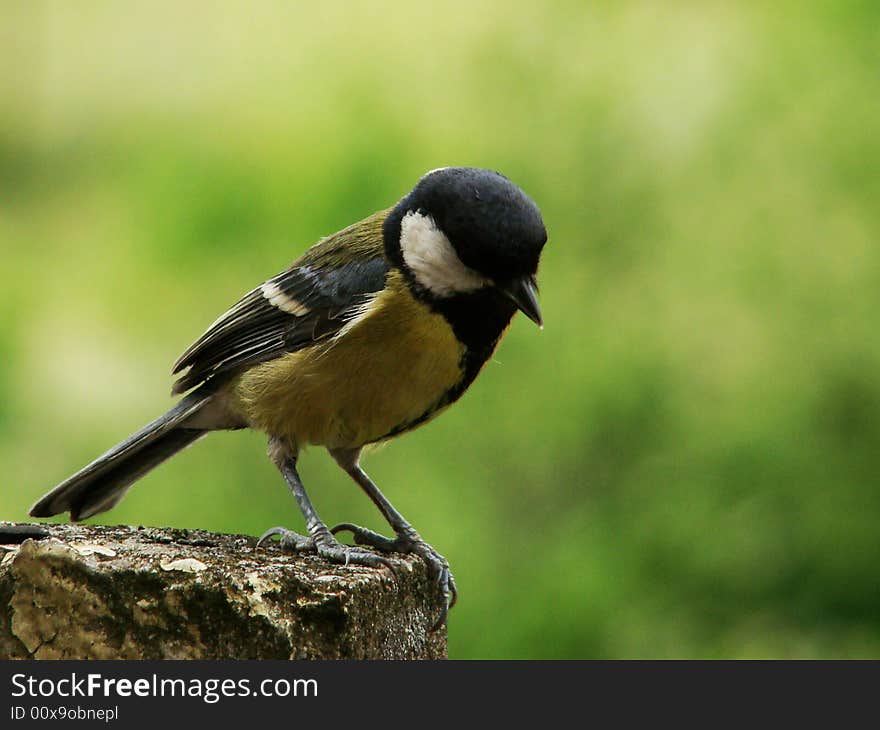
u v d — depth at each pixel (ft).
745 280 39.65
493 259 22.71
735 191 40.75
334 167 39.81
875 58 40.96
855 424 39.45
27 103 51.90
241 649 18.84
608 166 41.55
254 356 25.27
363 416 24.54
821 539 39.24
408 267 23.61
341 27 44.88
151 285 40.96
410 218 23.84
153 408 39.83
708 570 39.22
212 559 19.99
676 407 39.50
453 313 23.58
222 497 38.09
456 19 43.73
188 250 40.47
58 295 42.63
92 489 26.99
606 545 39.09
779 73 41.22
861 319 38.99
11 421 39.86
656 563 39.58
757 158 40.91
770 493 39.24
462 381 24.44
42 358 41.19
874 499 39.22
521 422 39.42
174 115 45.65
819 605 39.65
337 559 21.58
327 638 19.03
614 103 41.73
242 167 40.91
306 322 24.72
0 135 51.60
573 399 39.32
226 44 47.98
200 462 38.50
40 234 46.62
